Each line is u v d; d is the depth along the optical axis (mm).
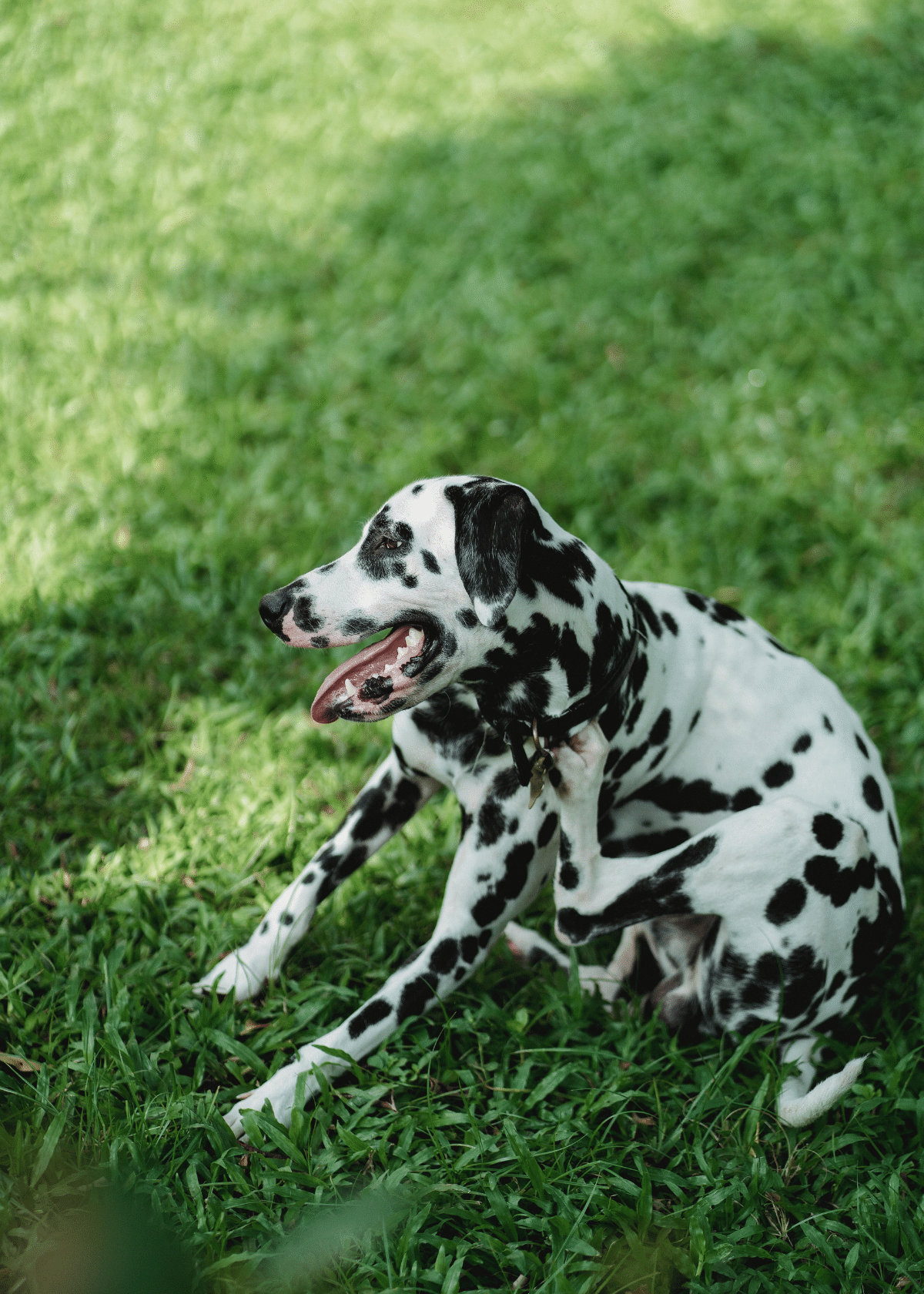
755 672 2963
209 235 6918
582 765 2586
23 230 6766
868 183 7484
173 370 5742
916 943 3264
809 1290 2342
